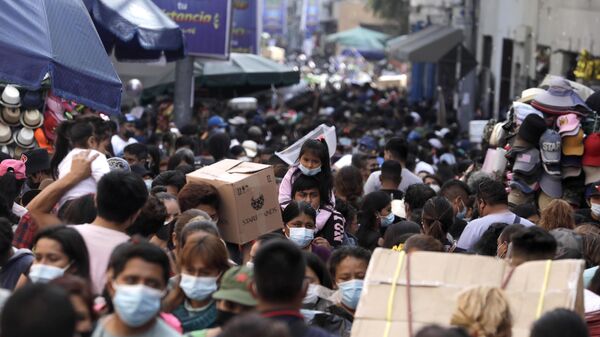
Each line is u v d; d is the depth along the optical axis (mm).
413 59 63719
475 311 8586
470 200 18969
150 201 11930
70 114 20969
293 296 8727
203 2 35438
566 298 9211
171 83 40125
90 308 8617
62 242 10062
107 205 10914
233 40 49531
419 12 83562
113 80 17672
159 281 8969
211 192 13805
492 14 60031
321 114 51562
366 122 46469
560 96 19078
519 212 17328
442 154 36000
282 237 12203
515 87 53719
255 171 14281
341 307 11805
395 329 9289
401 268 9617
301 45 151750
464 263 9586
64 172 14133
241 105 44406
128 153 21172
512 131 19641
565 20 43188
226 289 9695
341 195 18984
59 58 16594
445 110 57969
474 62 53938
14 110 20047
